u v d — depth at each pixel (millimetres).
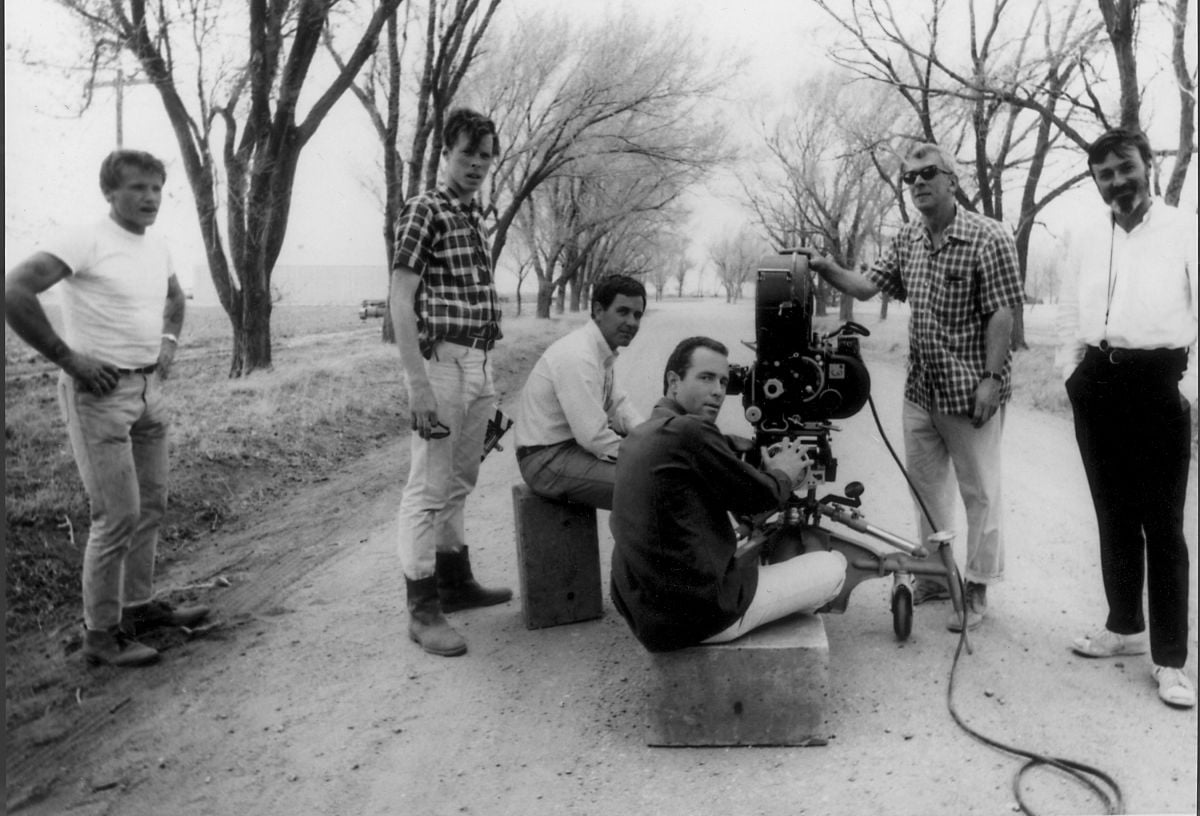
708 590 2791
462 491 4090
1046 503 5598
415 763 2846
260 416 7691
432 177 12727
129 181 3301
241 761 2857
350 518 5637
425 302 3656
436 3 12367
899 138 15078
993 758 2801
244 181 10422
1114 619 3396
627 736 3010
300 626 3926
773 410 3477
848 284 3904
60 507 4590
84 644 3561
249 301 10289
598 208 20281
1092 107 10031
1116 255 3109
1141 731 2922
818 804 2578
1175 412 3057
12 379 6680
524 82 14055
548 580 3904
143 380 3459
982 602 3828
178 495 5637
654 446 2826
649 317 22156
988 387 3574
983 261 3582
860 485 3646
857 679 3340
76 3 8133
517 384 11273
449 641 3635
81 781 2738
